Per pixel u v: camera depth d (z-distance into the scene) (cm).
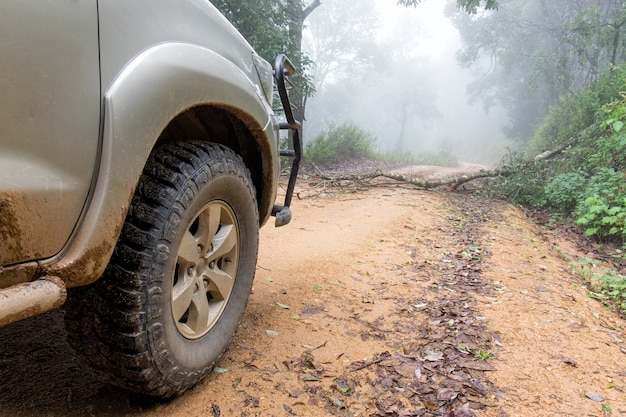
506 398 243
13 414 192
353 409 224
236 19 1180
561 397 249
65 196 149
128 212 183
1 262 136
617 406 246
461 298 384
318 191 941
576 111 1631
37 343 249
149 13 187
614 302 431
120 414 202
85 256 157
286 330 301
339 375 252
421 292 395
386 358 275
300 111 1434
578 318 362
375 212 725
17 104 134
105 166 161
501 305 373
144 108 173
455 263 489
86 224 158
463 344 301
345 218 672
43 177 142
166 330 189
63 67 146
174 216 190
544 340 316
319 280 403
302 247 500
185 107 196
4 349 241
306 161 1523
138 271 175
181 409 210
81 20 153
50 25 142
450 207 866
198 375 216
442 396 237
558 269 513
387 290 394
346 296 372
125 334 174
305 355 270
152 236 181
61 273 152
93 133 157
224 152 227
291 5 1498
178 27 205
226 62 233
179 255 199
